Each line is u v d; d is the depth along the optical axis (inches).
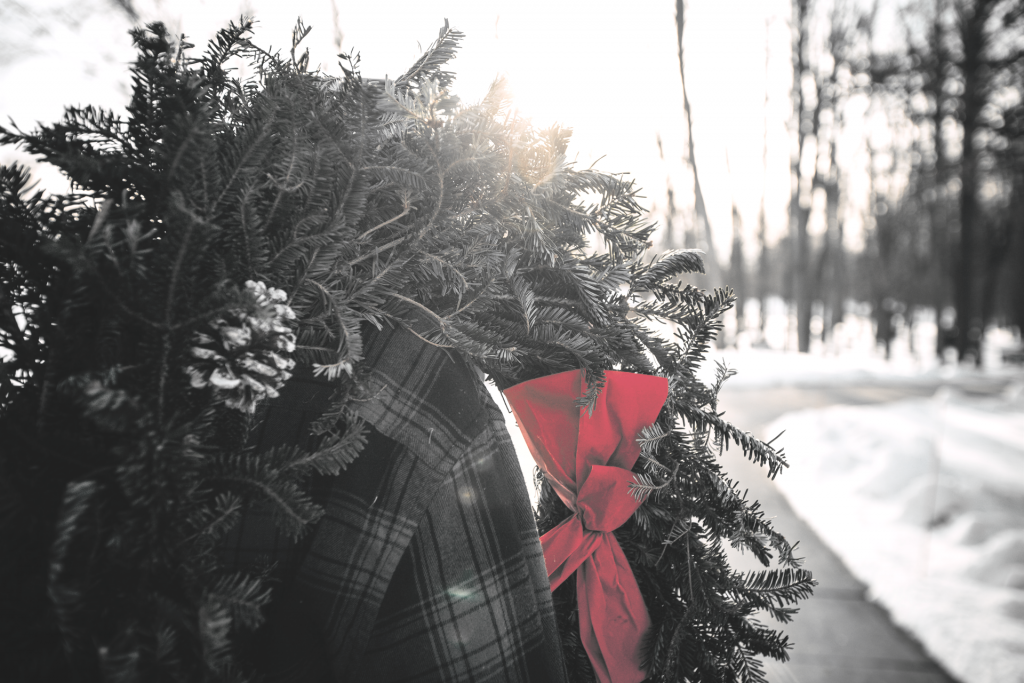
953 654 66.3
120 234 19.9
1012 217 491.2
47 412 18.8
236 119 22.0
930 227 512.1
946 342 492.7
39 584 18.0
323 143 20.6
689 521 29.5
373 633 22.6
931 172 478.9
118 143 21.1
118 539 17.6
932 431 166.1
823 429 170.6
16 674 17.7
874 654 68.9
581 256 28.2
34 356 19.9
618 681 27.2
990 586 83.4
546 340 26.6
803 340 488.1
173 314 18.8
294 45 22.6
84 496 16.7
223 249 20.6
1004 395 279.6
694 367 30.4
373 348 23.7
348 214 21.6
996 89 412.8
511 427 35.9
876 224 530.9
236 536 21.9
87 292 18.6
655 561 29.8
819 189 483.5
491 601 23.5
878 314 537.3
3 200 20.1
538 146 24.4
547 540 28.3
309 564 22.1
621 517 28.0
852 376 336.5
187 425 18.5
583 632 27.6
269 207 21.4
